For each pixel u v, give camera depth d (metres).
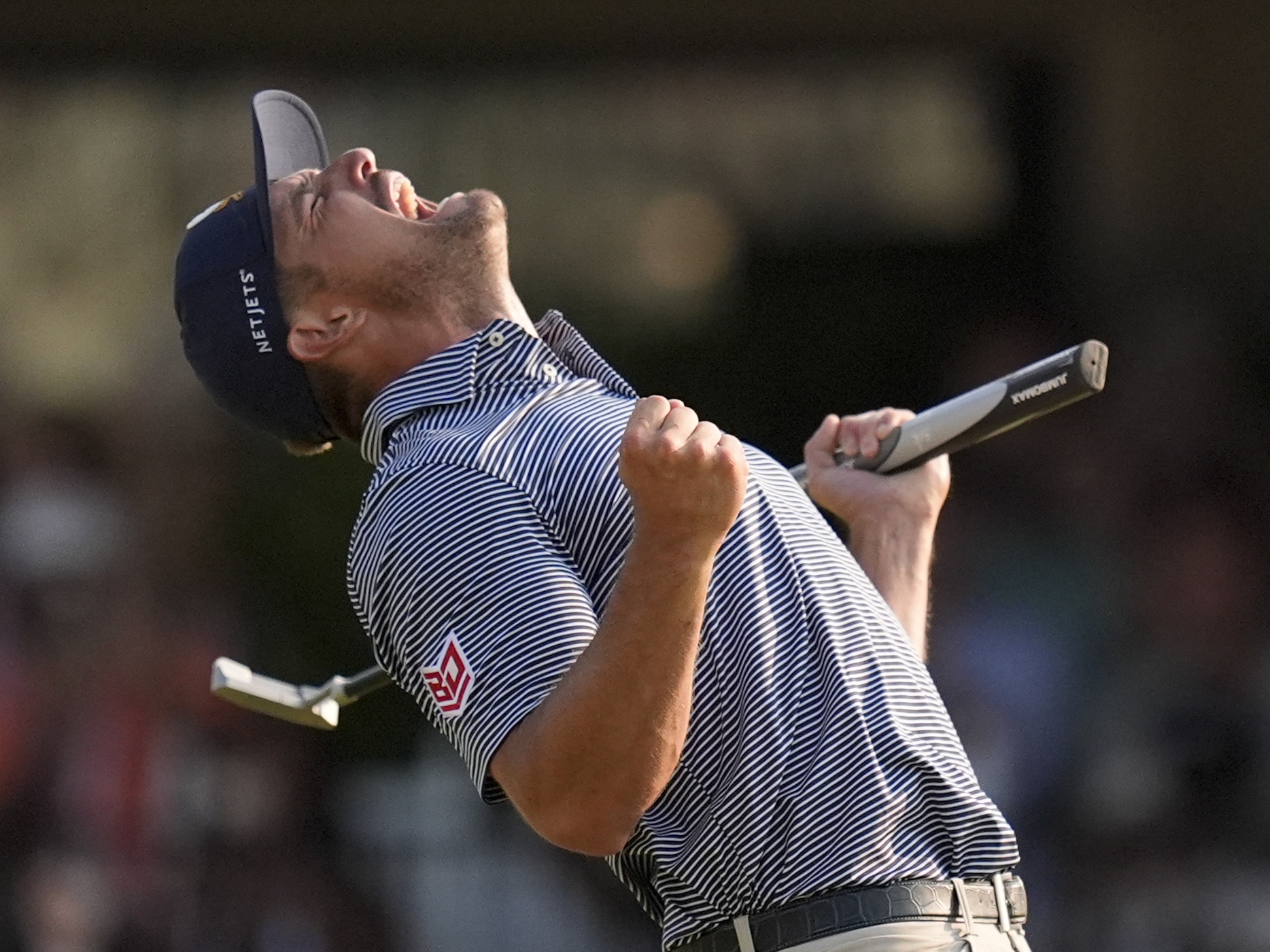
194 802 23.03
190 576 24.53
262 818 23.08
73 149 27.92
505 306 10.03
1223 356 25.69
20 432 25.97
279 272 10.04
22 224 27.92
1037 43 26.80
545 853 23.05
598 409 9.02
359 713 23.61
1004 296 27.11
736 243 27.69
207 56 26.09
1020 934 8.70
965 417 10.60
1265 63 26.72
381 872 22.97
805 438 26.84
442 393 9.30
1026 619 23.08
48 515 24.70
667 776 7.87
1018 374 10.36
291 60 26.27
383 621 8.73
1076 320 26.67
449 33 26.06
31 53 25.83
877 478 11.02
